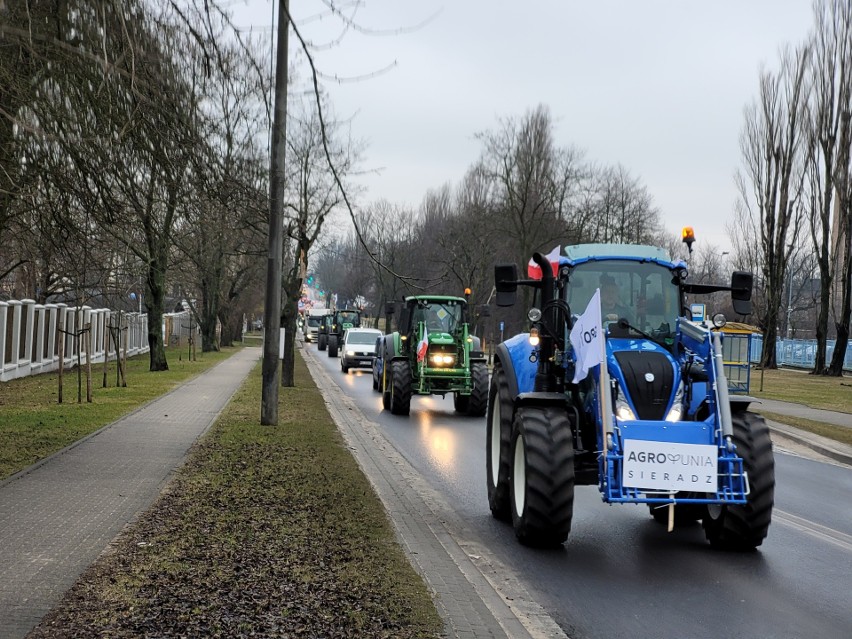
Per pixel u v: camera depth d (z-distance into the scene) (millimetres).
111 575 6250
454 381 22391
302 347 75375
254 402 21281
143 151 8852
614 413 8250
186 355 51219
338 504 9164
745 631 6160
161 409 18938
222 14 7332
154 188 9820
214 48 7867
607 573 7660
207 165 8812
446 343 22422
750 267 58594
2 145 9000
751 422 8617
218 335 75938
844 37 46062
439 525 9328
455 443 16766
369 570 6750
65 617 5348
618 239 61969
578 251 9844
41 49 7191
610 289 9531
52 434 14117
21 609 5477
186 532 7633
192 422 16578
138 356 49000
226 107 8828
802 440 18344
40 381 27531
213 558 6832
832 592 7195
